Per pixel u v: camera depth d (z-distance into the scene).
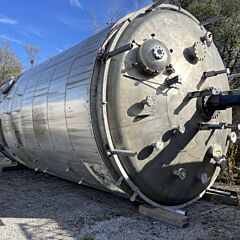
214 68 4.87
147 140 4.18
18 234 3.96
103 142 4.23
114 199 5.48
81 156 4.68
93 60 4.42
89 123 4.23
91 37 5.18
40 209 5.03
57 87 5.24
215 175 5.02
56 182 7.20
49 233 3.96
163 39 4.43
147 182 4.25
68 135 4.82
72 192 6.11
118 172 4.23
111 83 4.17
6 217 4.66
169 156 4.31
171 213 4.23
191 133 4.44
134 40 4.25
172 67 4.24
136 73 4.16
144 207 4.52
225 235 3.77
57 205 5.22
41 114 5.68
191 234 3.81
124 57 4.18
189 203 4.78
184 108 4.36
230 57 12.85
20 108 6.70
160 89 4.23
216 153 4.62
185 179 4.50
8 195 6.02
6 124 7.64
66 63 5.39
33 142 6.29
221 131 4.87
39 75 6.49
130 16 4.59
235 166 6.95
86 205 5.15
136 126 4.13
